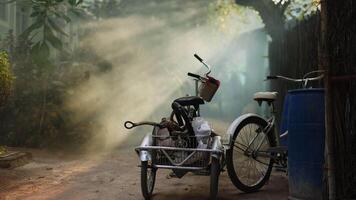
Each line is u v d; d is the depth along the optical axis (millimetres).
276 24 11727
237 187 5559
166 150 5176
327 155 4434
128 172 7012
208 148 5191
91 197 5402
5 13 12773
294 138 4855
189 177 6633
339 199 4410
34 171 6980
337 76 4410
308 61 7262
